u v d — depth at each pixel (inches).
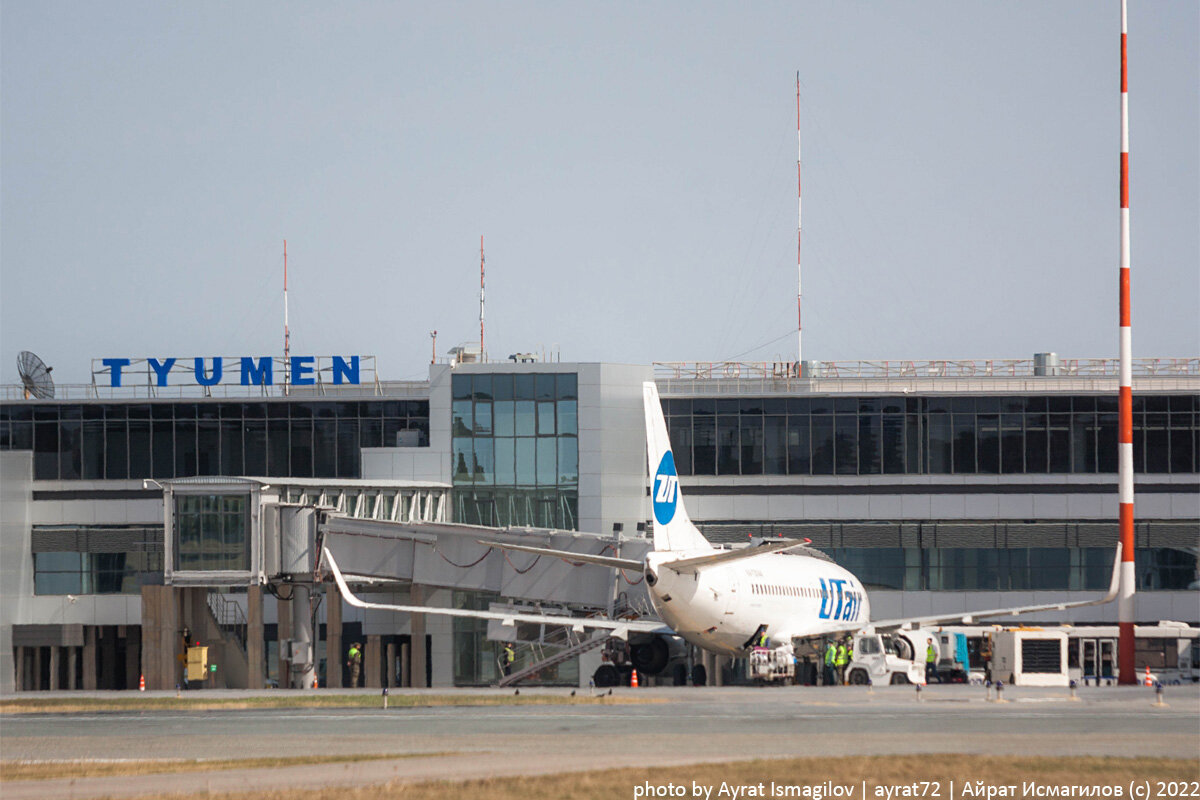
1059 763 5590.6
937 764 5565.9
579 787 5078.7
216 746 6510.8
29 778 5546.3
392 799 4896.7
